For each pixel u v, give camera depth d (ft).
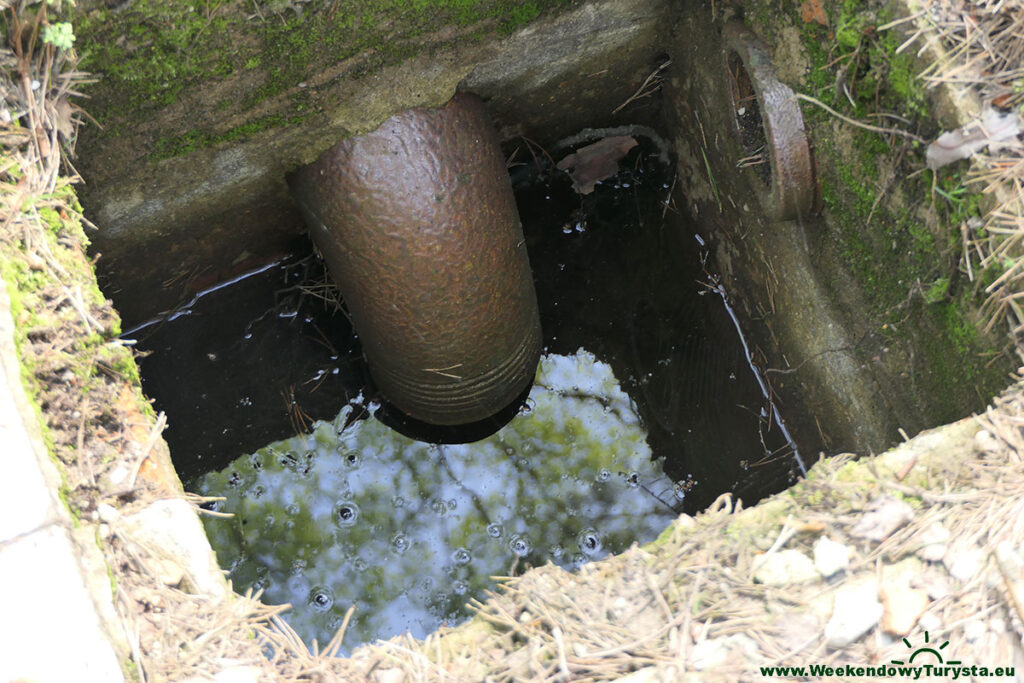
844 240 9.32
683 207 12.46
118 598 5.62
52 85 7.82
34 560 5.41
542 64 10.66
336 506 11.21
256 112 9.17
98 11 7.78
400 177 9.29
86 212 9.40
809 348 10.27
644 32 11.02
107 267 10.27
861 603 5.86
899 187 8.36
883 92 8.23
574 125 12.13
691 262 12.40
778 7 9.11
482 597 10.66
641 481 11.31
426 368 9.91
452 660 6.19
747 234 10.90
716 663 5.78
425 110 9.57
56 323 6.53
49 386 6.24
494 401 10.61
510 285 9.86
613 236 12.76
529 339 10.55
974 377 7.92
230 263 11.35
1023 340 7.25
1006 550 5.94
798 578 6.12
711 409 11.59
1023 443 6.49
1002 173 7.18
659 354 12.14
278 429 11.68
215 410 11.68
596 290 12.56
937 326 8.30
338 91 9.24
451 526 11.09
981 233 7.45
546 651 6.04
